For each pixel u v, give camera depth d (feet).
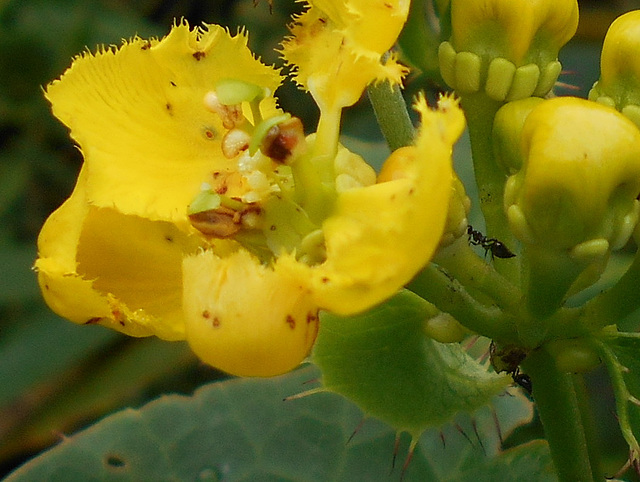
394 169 0.33
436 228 0.31
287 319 0.33
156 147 0.36
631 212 0.34
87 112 0.35
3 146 0.66
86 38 0.64
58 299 0.34
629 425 0.36
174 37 0.36
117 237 0.35
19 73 0.65
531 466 0.45
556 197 0.33
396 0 0.34
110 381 0.56
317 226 0.34
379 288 0.32
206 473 0.47
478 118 0.38
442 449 0.47
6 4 0.65
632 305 0.36
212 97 0.36
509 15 0.37
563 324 0.36
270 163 0.35
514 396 0.47
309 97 0.63
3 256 0.57
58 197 0.65
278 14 0.65
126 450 0.47
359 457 0.47
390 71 0.34
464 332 0.38
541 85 0.38
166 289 0.35
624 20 0.37
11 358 0.55
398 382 0.39
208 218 0.35
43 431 0.56
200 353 0.33
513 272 0.37
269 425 0.48
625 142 0.33
